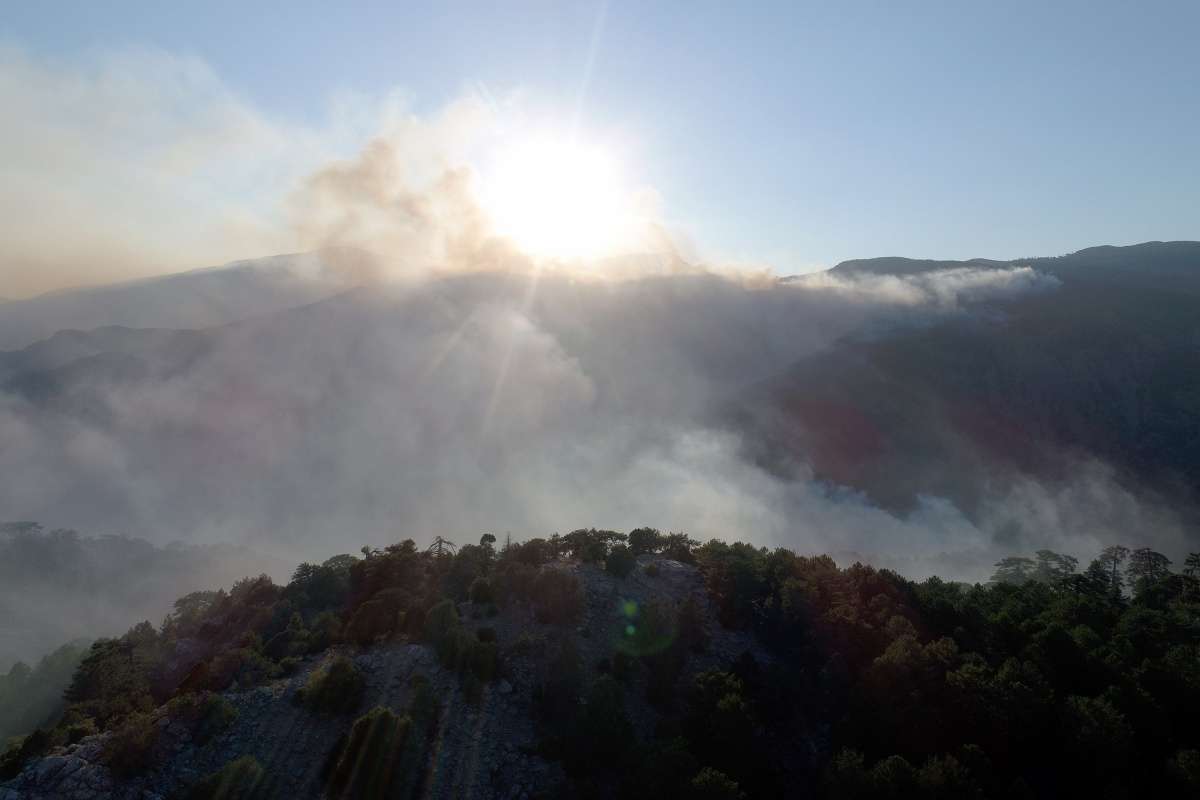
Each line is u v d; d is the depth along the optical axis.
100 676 51.59
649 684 46.44
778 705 45.50
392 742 37.22
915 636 49.84
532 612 51.62
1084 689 46.16
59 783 34.72
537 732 41.66
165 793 35.62
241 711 40.72
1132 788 37.50
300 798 35.91
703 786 34.38
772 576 59.12
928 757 39.06
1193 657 48.97
